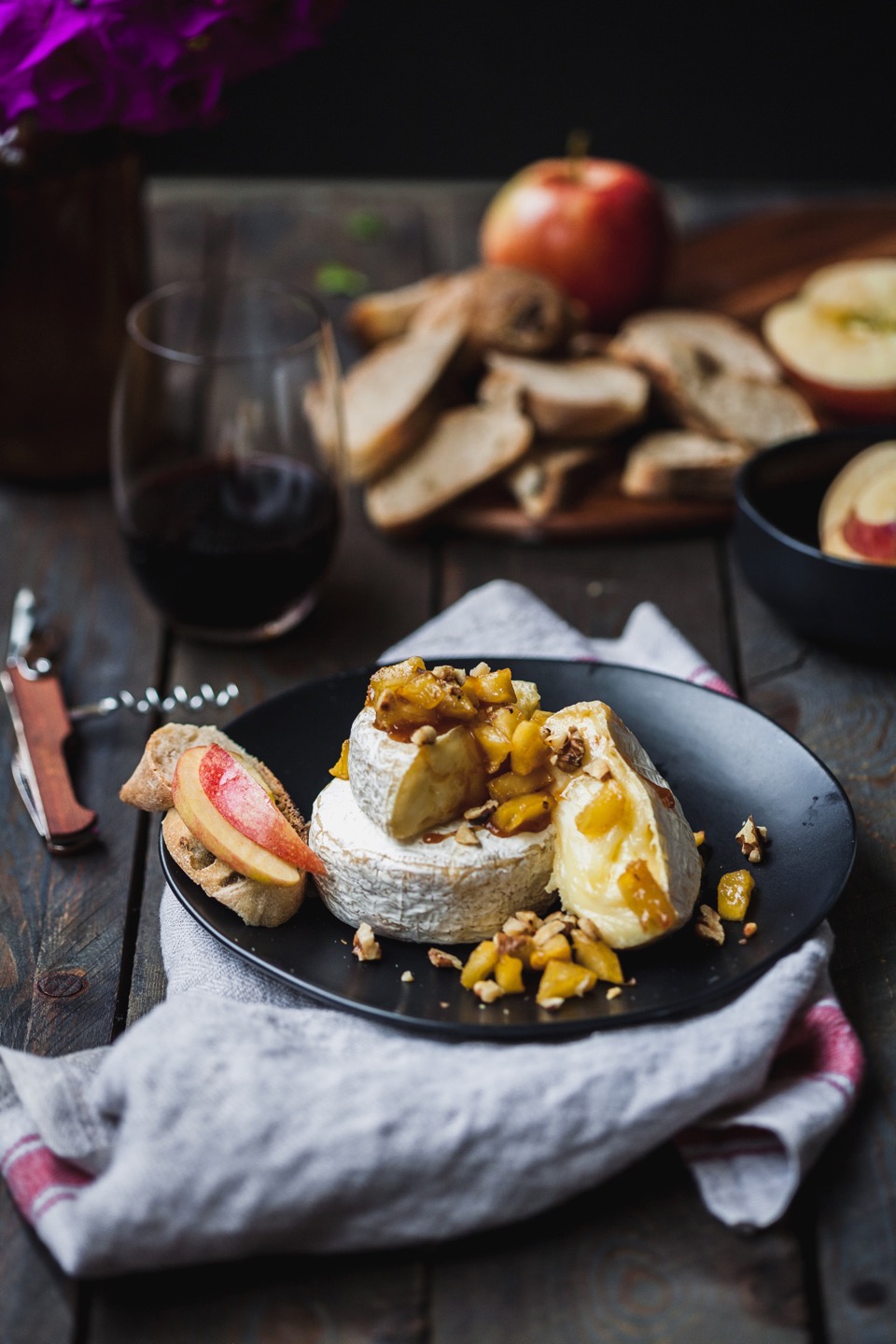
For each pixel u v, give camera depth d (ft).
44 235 6.81
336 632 6.56
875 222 9.66
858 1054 4.05
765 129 15.12
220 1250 3.68
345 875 4.40
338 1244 3.75
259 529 6.09
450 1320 3.65
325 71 14.52
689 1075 3.80
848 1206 3.85
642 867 4.20
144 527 6.13
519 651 5.97
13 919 5.00
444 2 14.30
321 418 6.25
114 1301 3.72
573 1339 3.59
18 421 7.38
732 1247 3.77
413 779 4.25
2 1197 4.03
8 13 5.77
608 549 7.12
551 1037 4.04
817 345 7.69
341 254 9.61
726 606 6.64
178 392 6.05
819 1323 3.69
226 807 4.47
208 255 9.56
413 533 7.20
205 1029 3.98
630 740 4.60
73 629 6.63
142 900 5.10
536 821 4.38
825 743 5.69
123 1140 3.76
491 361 7.59
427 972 4.30
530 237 8.38
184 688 6.21
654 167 15.31
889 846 5.08
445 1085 3.81
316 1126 3.72
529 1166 3.71
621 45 14.64
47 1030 4.54
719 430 7.36
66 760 5.76
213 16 5.81
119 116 6.08
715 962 4.21
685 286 9.05
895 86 14.84
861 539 6.13
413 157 14.98
